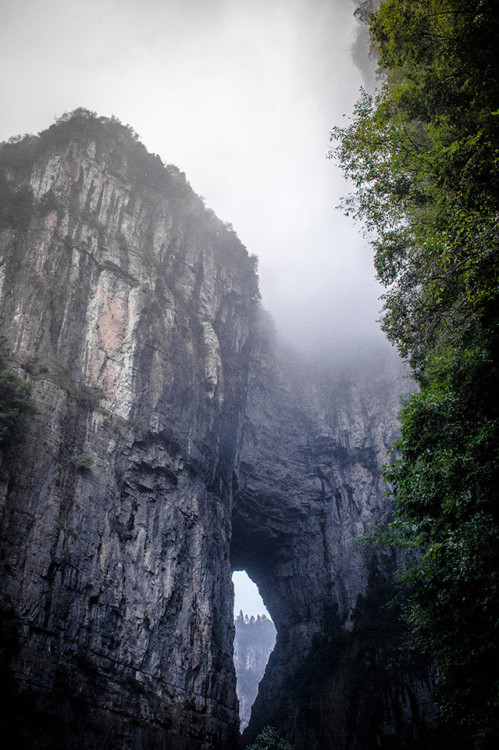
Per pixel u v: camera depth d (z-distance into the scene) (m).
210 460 60.78
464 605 17.17
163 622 46.56
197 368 63.22
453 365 18.94
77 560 42.12
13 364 46.81
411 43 22.72
